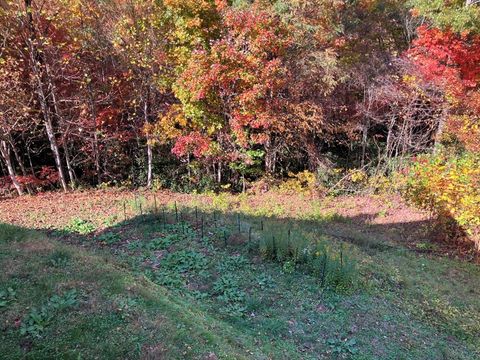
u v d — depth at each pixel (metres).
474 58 13.94
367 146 17.45
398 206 13.82
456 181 9.71
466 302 7.84
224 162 16.00
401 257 9.91
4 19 12.21
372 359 5.68
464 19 13.16
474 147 11.52
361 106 15.77
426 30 14.47
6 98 12.35
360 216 13.33
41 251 6.62
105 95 14.85
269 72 13.16
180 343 4.62
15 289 5.28
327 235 11.06
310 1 13.90
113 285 5.66
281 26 13.37
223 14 13.61
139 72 14.37
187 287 7.03
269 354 5.27
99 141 15.38
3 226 8.19
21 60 12.46
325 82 14.37
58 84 14.27
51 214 10.87
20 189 13.88
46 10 12.68
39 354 4.18
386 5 18.62
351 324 6.45
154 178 16.27
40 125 14.63
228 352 4.72
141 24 13.44
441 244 11.02
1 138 12.98
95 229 9.72
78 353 4.23
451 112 14.82
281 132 15.59
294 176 16.92
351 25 17.67
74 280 5.63
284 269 7.80
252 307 6.58
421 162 12.56
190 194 15.20
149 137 15.37
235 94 14.15
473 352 6.30
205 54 12.76
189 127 15.09
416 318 7.02
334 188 15.62
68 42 13.48
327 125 15.82
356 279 7.67
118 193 14.38
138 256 8.11
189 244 8.69
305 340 5.92
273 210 13.31
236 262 7.95
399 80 15.70
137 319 4.93
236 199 14.48
